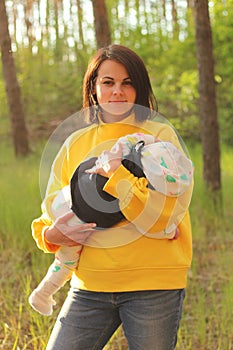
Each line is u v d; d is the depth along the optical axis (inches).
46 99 874.8
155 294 116.2
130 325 117.5
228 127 751.7
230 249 295.6
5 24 450.6
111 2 944.3
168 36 908.0
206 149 376.5
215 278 255.4
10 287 242.5
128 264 116.0
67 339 120.6
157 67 834.8
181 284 118.8
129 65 120.8
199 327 200.1
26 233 285.4
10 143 785.6
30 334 199.5
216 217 339.9
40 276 249.1
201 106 379.9
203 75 377.7
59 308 219.1
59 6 1097.4
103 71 122.0
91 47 936.9
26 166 540.1
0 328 204.5
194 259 271.9
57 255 124.2
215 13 735.1
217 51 748.6
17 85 635.5
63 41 987.9
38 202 327.3
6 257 275.0
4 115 856.3
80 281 120.9
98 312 119.6
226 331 202.7
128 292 116.9
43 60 960.9
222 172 497.7
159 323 116.2
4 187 385.1
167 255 116.9
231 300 208.1
